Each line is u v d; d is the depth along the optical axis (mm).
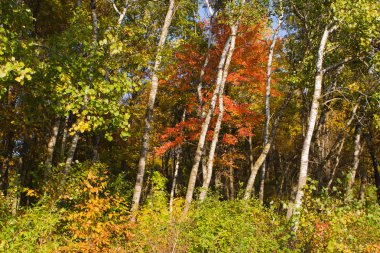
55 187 8039
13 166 16875
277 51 19484
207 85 19656
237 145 24938
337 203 7219
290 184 27844
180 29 17672
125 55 9117
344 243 6848
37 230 6840
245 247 7113
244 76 18297
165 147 16938
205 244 7199
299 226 7457
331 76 15930
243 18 14562
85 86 6535
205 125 14398
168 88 18656
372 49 12641
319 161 19453
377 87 12867
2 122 12062
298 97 20625
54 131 11359
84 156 19812
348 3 10664
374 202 7453
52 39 7434
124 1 14672
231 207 10547
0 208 7410
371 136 19531
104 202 8281
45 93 7645
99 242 7430
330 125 21688
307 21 15258
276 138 25953
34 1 12953
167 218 9758
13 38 6203
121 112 7141
